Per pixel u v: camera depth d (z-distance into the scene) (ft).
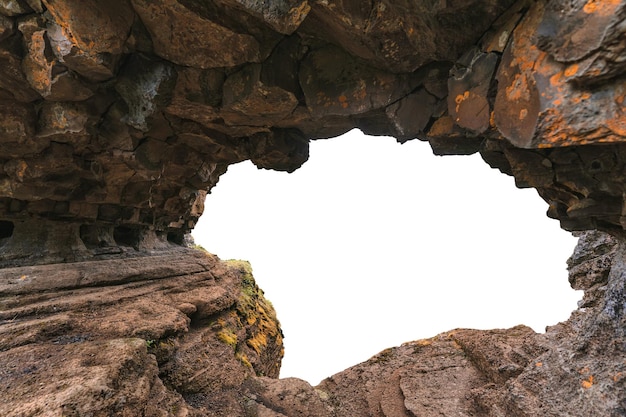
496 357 27.68
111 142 21.91
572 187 16.15
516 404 19.06
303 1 13.76
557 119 11.32
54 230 27.73
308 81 18.98
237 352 28.89
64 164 22.77
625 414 14.48
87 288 25.07
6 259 25.00
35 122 19.40
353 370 33.94
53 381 13.80
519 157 16.72
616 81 10.30
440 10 13.42
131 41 16.43
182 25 15.90
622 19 9.46
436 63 16.70
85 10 13.84
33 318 19.89
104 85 17.84
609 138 10.61
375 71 18.07
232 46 17.04
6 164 21.86
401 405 26.27
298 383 25.77
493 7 13.10
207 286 33.47
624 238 17.60
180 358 22.08
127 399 14.29
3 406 12.08
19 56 15.96
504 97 13.30
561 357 19.40
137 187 30.37
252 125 23.95
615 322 17.56
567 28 10.61
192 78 19.36
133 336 19.88
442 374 29.48
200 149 28.30
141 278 29.07
